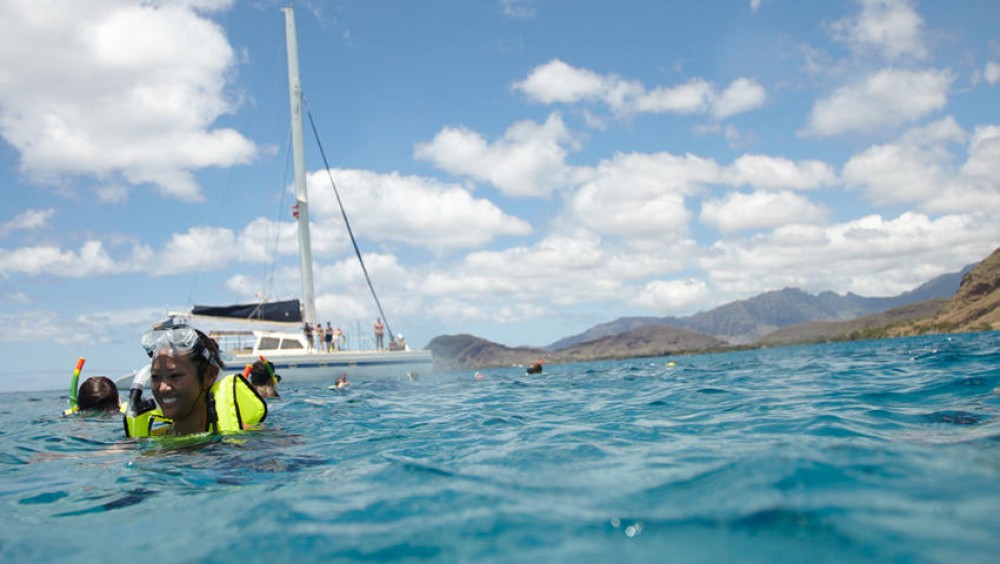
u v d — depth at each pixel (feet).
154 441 14.87
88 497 9.41
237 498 8.63
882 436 11.56
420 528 6.54
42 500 9.39
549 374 77.15
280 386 63.00
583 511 6.84
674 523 6.14
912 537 5.35
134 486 9.99
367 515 7.18
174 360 14.49
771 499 6.66
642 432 14.46
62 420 24.77
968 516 5.81
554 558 5.42
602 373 66.33
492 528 6.40
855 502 6.36
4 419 28.25
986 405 15.75
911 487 6.86
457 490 8.24
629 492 7.61
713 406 20.48
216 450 13.24
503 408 24.32
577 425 16.72
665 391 29.48
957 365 34.27
